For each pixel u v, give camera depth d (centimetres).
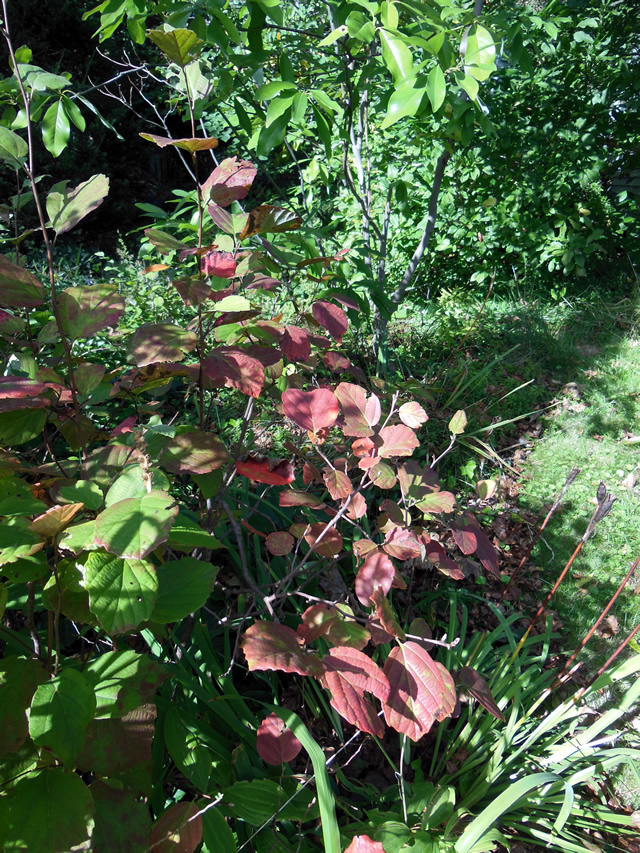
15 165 124
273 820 159
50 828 100
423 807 180
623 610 299
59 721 100
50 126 188
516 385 468
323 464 273
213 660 198
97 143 770
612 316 579
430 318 534
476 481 376
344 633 145
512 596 304
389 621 137
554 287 628
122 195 798
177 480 255
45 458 184
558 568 323
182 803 130
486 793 198
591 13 586
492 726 211
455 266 626
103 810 115
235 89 299
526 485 380
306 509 260
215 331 167
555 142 599
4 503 108
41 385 119
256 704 210
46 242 125
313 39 349
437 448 389
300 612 229
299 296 359
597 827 199
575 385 484
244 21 262
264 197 713
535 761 206
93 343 359
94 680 119
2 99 197
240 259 173
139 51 726
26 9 700
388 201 391
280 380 192
